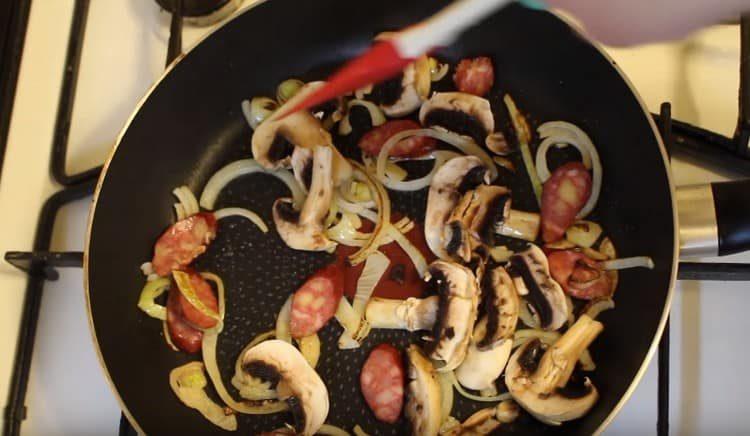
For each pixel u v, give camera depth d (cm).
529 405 43
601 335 44
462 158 46
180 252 47
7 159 47
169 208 48
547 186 47
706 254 43
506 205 46
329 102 49
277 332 46
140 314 46
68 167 49
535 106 48
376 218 47
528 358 44
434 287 46
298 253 47
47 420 45
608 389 43
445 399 44
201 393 45
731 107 48
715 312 45
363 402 44
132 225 46
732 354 45
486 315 44
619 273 45
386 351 45
